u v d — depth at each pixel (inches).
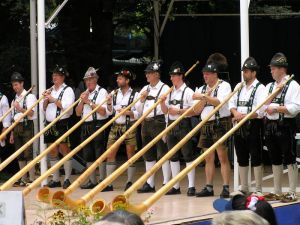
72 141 536.7
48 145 490.9
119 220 159.0
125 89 472.7
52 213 355.3
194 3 668.1
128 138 467.2
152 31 704.4
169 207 388.2
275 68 398.3
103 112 478.3
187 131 440.1
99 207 322.7
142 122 459.5
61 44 652.7
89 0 650.2
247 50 426.3
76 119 540.1
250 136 408.2
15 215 223.6
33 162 404.5
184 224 339.3
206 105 427.5
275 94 388.2
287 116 396.5
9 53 621.6
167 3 667.4
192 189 437.4
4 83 622.2
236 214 158.9
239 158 414.6
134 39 782.5
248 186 416.8
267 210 198.5
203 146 427.8
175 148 370.0
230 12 662.5
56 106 488.4
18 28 637.9
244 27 426.0
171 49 660.1
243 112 406.3
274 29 650.8
